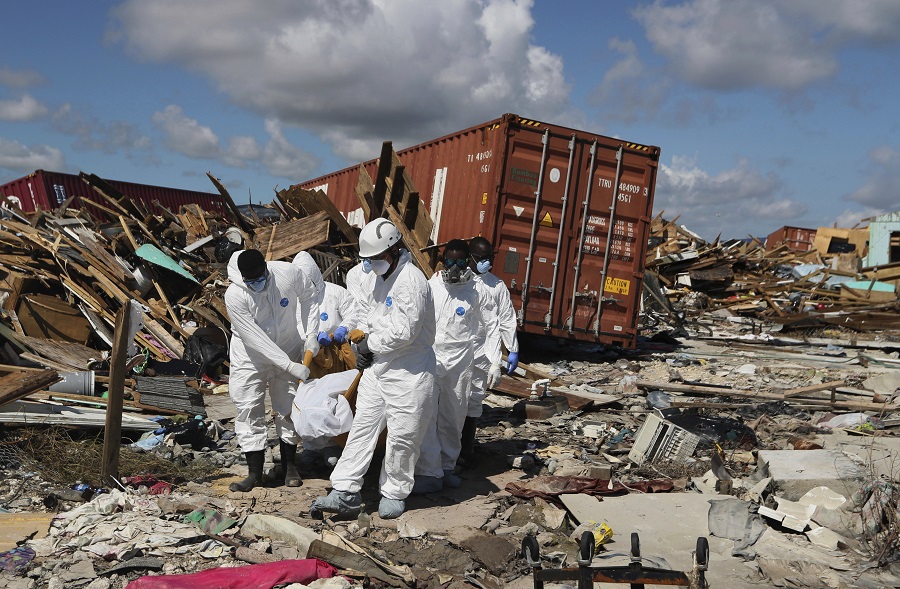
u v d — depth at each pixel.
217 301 10.31
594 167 12.53
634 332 12.87
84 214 14.34
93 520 4.72
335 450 6.32
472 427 6.70
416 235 11.64
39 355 9.26
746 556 4.71
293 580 4.06
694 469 6.55
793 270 26.25
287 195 14.26
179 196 25.72
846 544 4.83
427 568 4.46
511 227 12.23
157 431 6.79
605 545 4.85
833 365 12.86
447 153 13.66
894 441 6.82
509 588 4.27
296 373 5.51
